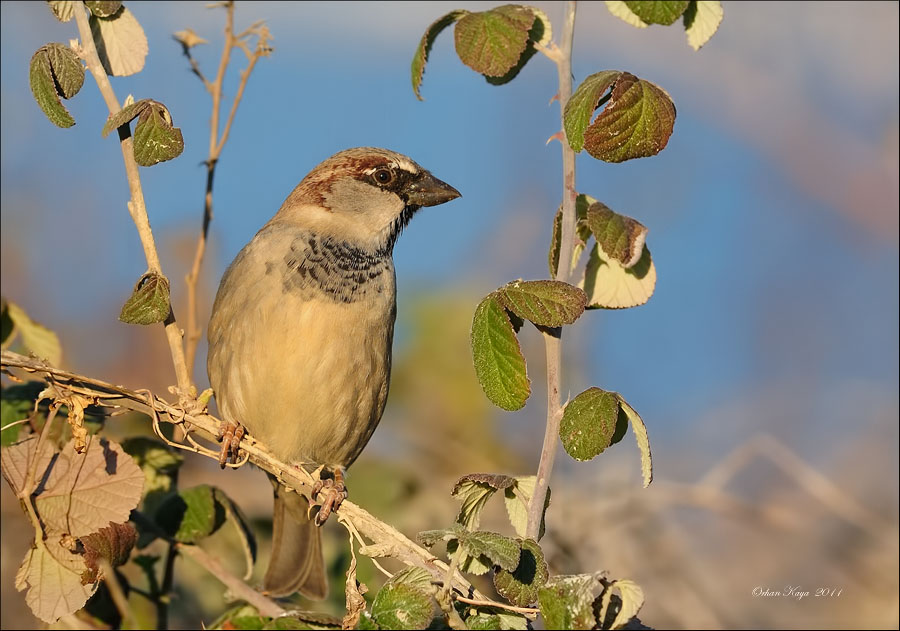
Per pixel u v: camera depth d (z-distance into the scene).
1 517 10.38
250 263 8.96
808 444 14.15
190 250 12.18
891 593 11.48
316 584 9.67
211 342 9.24
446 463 12.20
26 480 6.86
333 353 8.88
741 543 12.36
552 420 6.47
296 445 9.22
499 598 9.88
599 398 6.28
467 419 12.52
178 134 6.73
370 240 9.41
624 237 6.54
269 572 9.70
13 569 10.30
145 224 7.06
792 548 12.02
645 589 10.97
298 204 9.47
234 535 10.55
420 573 6.12
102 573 6.95
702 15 7.20
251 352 8.84
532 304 6.23
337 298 8.95
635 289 7.17
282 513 9.70
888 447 13.87
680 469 13.61
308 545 9.74
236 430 7.83
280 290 8.83
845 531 11.89
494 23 6.66
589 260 7.23
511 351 6.23
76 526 6.97
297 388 8.87
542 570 6.04
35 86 6.98
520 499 6.65
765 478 13.39
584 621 5.70
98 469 7.06
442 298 12.98
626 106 6.26
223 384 9.09
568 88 6.70
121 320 6.96
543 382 12.96
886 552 11.58
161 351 12.47
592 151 6.27
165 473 9.02
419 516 11.02
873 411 14.30
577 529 10.79
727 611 11.33
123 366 12.47
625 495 10.99
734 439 14.09
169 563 8.87
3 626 10.20
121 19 7.62
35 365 6.70
